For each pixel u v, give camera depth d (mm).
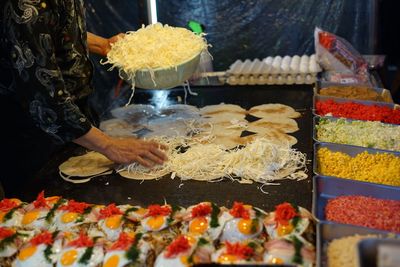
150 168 2107
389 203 1621
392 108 2496
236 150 2219
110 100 3664
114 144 2031
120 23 3785
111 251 1359
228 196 1877
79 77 2248
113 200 1916
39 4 1805
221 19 3854
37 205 1675
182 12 3875
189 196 1900
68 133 1941
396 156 1998
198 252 1339
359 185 1743
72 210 1618
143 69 2223
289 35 3834
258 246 1369
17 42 1799
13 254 1467
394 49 3857
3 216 1637
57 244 1434
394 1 3645
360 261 1058
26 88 1867
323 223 1421
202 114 2688
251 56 3938
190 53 2307
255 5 3770
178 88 3100
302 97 2855
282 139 2312
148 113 2752
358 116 2428
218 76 3139
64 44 2143
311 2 3697
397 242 1051
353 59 3098
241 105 2791
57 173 2154
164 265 1300
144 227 1511
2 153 2551
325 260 1337
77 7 2182
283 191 1880
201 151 2154
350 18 3697
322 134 2270
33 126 2508
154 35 2383
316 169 1930
